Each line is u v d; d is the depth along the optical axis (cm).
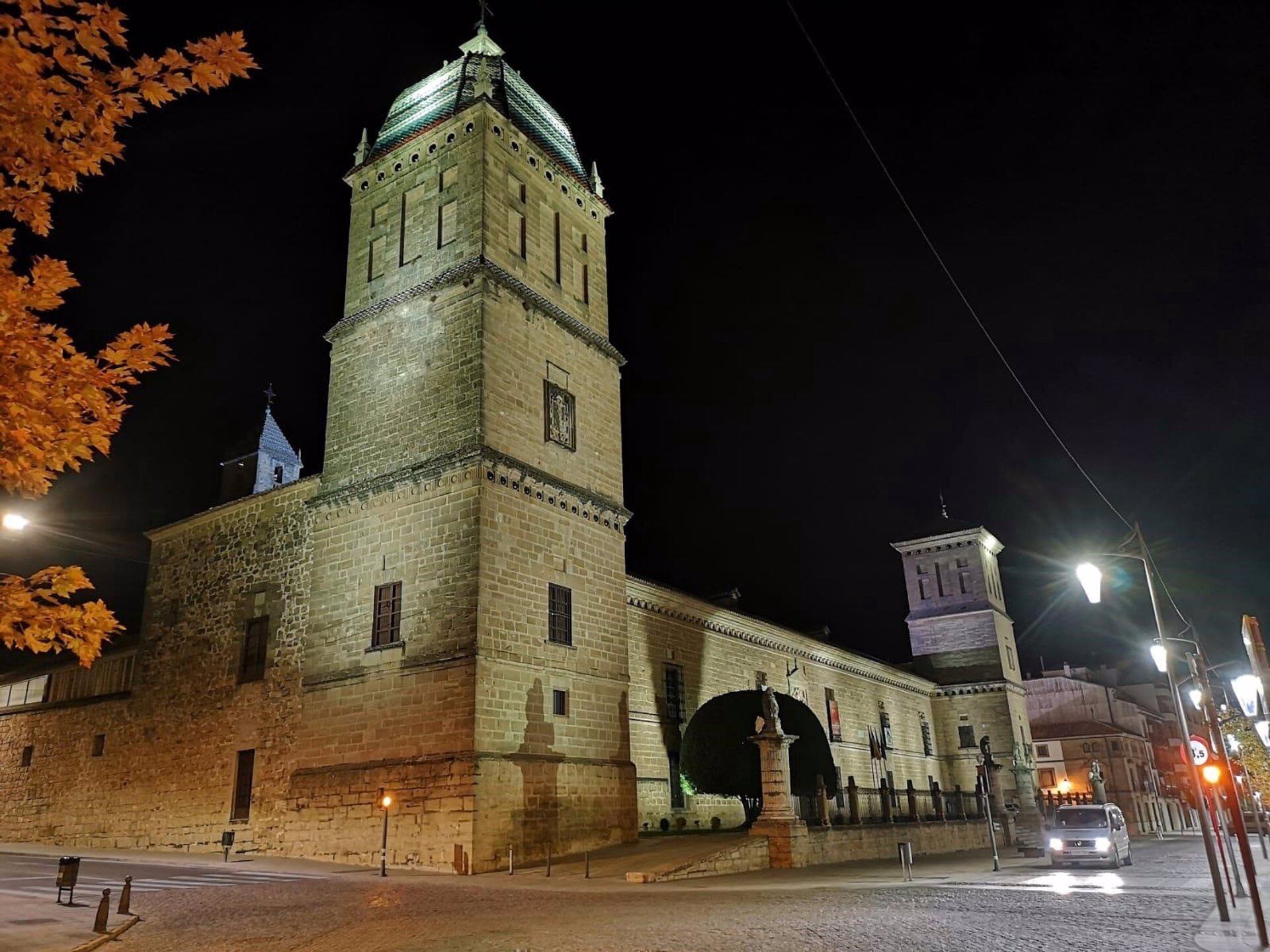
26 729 4081
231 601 3422
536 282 3294
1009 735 6281
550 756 2720
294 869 2523
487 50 3738
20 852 3212
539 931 1387
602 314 3606
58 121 802
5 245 806
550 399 3162
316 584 3094
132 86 826
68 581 822
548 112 3738
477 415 2856
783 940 1283
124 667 3828
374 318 3272
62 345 841
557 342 3272
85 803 3666
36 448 802
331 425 3262
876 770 5503
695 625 4184
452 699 2589
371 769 2697
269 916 1633
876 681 5850
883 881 2303
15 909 1681
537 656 2794
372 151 3609
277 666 3150
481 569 2680
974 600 6675
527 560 2856
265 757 3062
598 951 1205
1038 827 4966
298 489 3312
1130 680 9769
